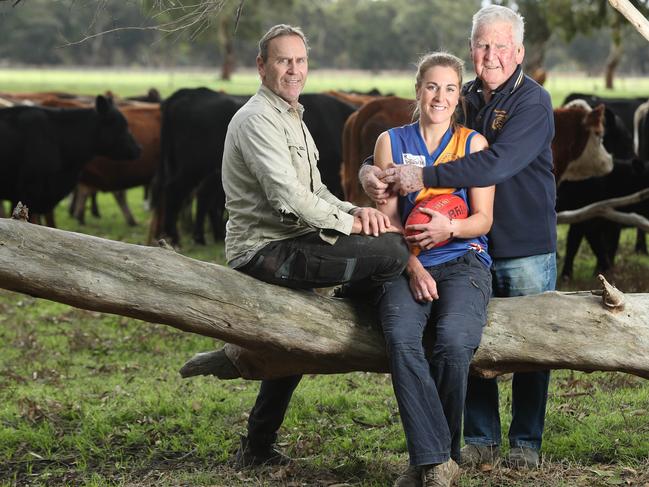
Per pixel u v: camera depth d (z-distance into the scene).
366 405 5.72
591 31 16.69
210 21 4.18
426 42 94.19
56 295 3.82
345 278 3.86
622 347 4.01
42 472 4.68
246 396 5.98
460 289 3.89
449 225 3.88
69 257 3.83
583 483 4.21
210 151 12.08
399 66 96.81
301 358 4.09
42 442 5.10
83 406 5.79
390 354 3.78
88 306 3.87
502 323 4.05
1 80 59.25
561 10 16.78
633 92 44.53
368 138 10.16
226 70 57.56
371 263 3.80
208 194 12.41
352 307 4.09
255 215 3.90
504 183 4.23
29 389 6.29
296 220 3.79
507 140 4.02
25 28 88.00
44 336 7.84
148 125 13.51
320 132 12.15
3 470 4.73
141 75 81.56
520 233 4.26
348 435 5.13
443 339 3.76
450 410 3.83
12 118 11.22
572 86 55.84
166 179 12.18
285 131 3.84
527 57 35.50
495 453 4.50
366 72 97.06
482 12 4.20
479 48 4.14
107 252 3.89
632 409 5.41
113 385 6.36
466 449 4.50
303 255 3.84
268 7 56.16
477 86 4.33
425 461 3.70
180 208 12.24
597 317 4.02
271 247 3.89
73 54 98.81
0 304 8.93
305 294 4.04
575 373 6.29
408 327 3.79
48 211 11.77
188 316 3.91
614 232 10.31
